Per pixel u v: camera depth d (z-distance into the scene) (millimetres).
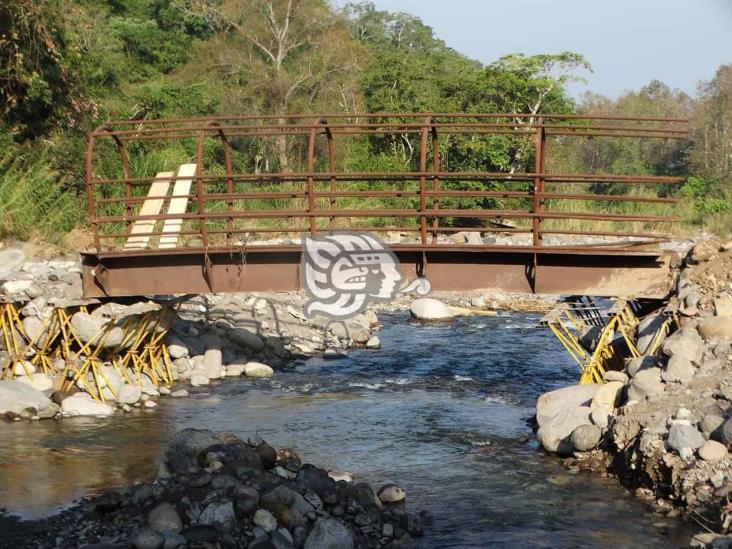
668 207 32969
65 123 26094
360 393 15656
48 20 25484
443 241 29641
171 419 13586
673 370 11617
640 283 13344
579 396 12680
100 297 14414
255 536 8672
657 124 54000
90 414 13703
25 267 17797
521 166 37781
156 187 17266
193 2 53500
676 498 9789
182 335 17406
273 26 45031
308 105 41812
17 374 14516
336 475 10898
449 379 16828
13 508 9711
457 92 38094
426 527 9562
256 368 16906
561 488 10641
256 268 13961
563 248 13055
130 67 49469
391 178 13258
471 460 11812
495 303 25859
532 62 37812
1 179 22891
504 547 9016
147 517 8953
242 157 39125
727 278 13141
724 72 49281
